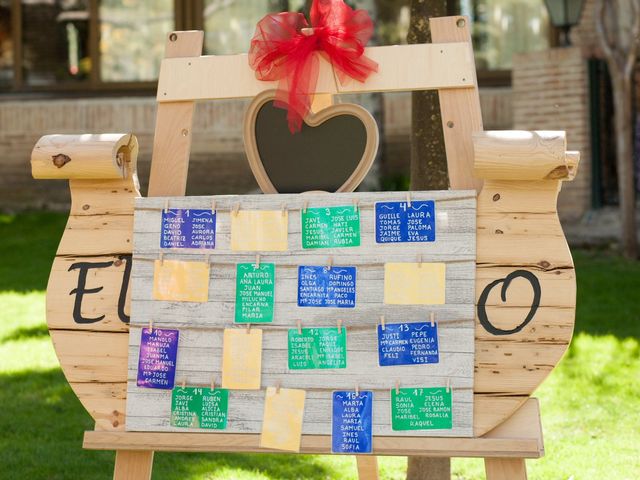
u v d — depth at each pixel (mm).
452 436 2537
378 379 2570
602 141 9773
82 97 12656
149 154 12031
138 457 2736
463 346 2539
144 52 12812
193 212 2689
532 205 2539
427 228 2568
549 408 5199
